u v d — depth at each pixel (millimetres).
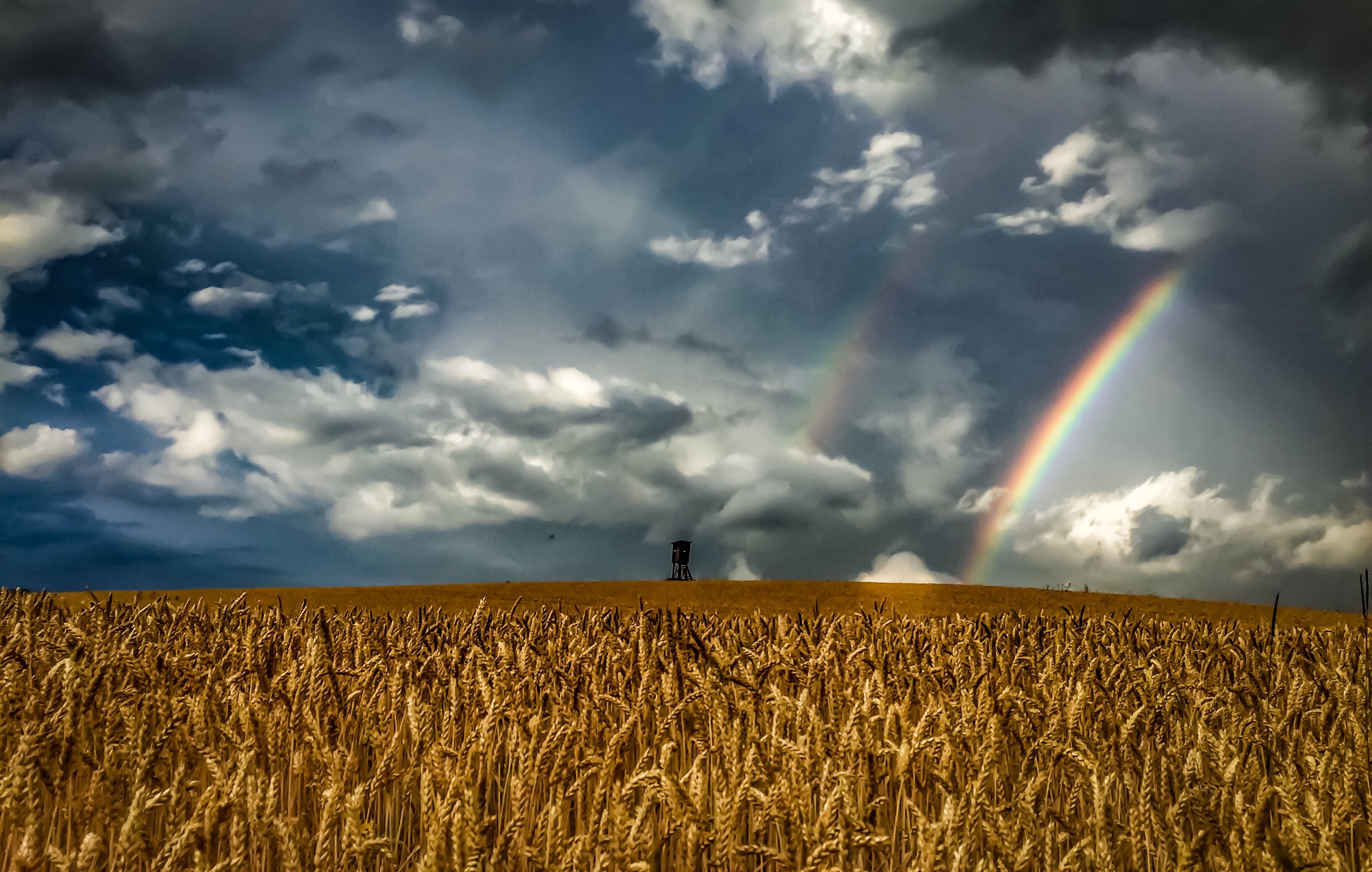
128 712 5367
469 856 3352
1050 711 5707
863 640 9258
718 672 5812
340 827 4699
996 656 7816
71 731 4801
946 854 3441
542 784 4637
